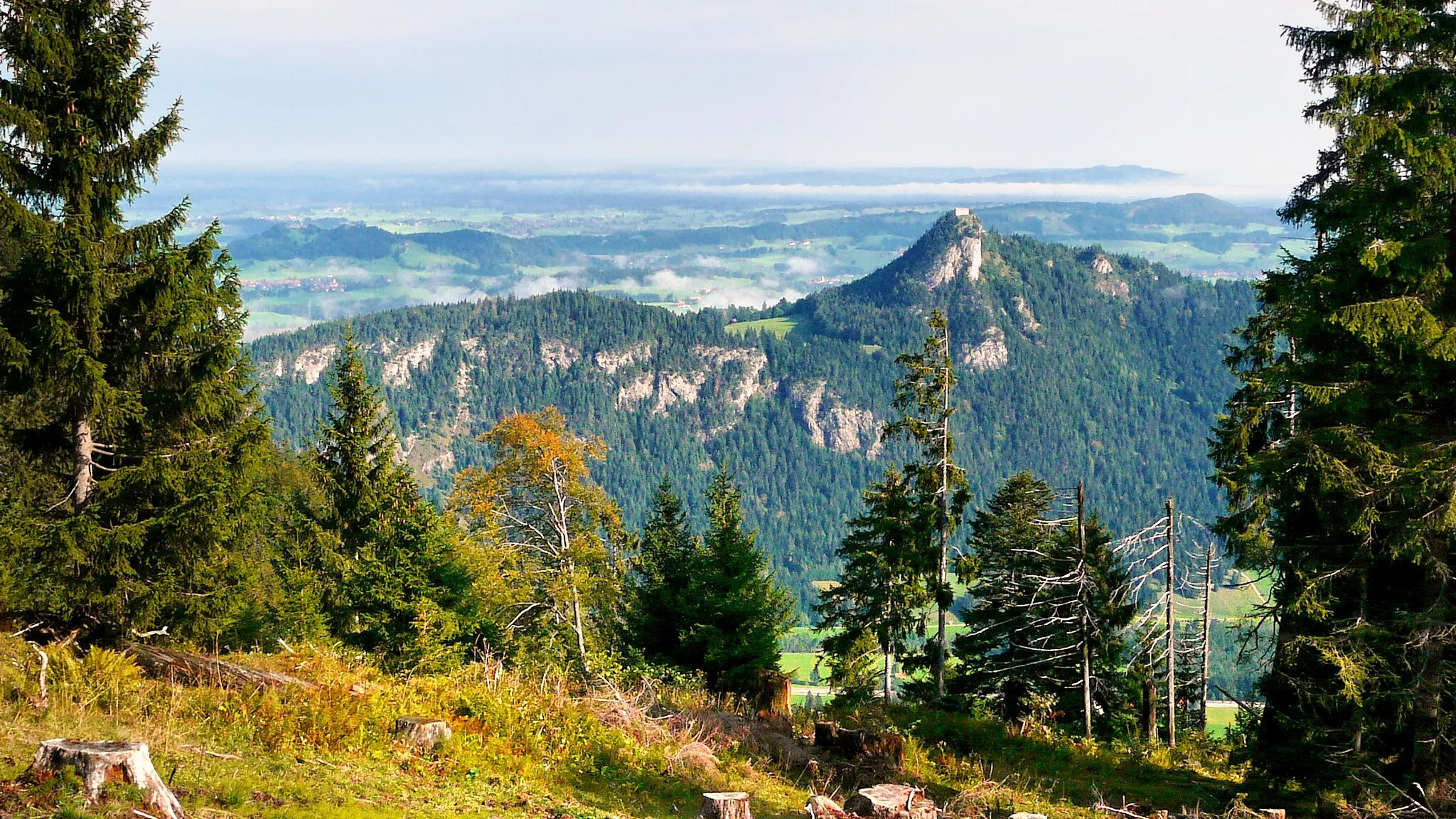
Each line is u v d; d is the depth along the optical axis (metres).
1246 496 22.05
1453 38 15.53
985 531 42.56
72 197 17.38
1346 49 17.09
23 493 20.25
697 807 15.22
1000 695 40.12
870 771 18.84
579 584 41.72
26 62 16.98
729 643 34.72
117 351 17.66
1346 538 17.33
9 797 8.70
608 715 18.50
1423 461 15.22
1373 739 17.11
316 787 11.36
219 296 18.14
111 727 12.24
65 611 17.86
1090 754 26.36
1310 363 17.62
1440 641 15.52
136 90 17.62
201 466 18.14
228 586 20.28
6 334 16.06
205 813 9.67
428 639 28.03
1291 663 17.88
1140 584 32.34
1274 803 18.42
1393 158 15.84
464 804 12.27
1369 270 16.19
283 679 15.74
